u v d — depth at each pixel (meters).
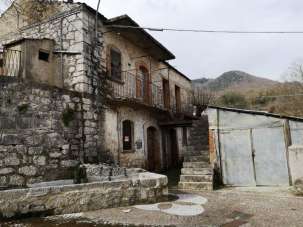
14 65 9.00
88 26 9.62
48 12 10.88
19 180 7.02
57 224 4.79
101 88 9.88
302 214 5.26
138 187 6.38
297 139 8.64
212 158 9.49
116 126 10.45
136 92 12.46
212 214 5.44
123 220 5.02
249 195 7.38
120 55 11.45
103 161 9.45
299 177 7.22
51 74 9.50
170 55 14.27
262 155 8.96
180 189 8.59
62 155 8.08
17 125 7.19
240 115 9.41
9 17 12.00
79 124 8.73
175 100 17.27
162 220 5.02
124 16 10.14
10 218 4.88
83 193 5.67
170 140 15.65
